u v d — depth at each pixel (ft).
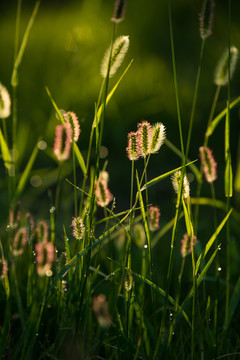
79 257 3.88
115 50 3.93
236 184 4.58
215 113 10.18
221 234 5.49
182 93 10.29
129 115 9.91
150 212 4.04
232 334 4.35
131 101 10.14
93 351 4.12
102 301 3.53
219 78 4.20
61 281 4.00
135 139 3.87
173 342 4.28
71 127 3.95
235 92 10.82
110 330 4.07
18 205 3.94
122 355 4.01
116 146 9.22
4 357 4.00
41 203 6.65
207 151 4.05
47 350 4.01
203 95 10.55
